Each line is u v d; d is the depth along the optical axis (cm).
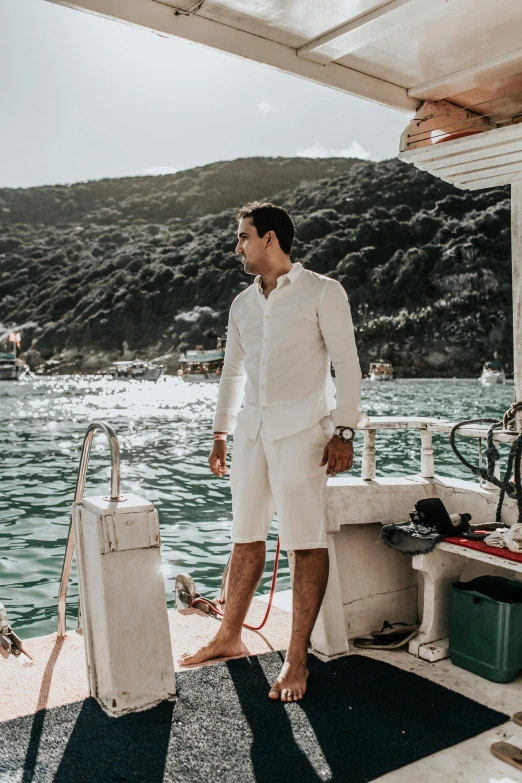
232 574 300
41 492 1291
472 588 297
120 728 237
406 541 299
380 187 14800
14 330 13988
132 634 252
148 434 2373
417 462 1538
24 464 1691
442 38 288
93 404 4256
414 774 212
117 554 250
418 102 347
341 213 14475
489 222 12088
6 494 1275
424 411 3834
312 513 273
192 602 379
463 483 343
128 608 251
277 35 285
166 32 262
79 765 214
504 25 276
